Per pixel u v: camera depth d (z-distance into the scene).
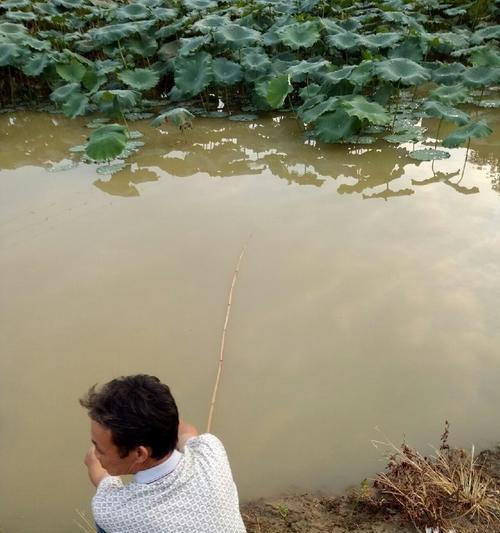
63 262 5.00
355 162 6.70
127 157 7.07
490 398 3.48
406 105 8.30
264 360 3.85
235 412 3.50
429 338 3.94
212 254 4.99
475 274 4.54
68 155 7.30
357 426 3.36
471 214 5.43
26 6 10.79
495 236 5.04
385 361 3.79
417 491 2.77
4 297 4.60
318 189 6.09
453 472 2.88
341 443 3.27
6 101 9.37
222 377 3.74
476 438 3.24
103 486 1.79
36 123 8.45
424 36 8.62
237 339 4.04
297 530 2.77
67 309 4.43
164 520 1.65
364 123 7.09
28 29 10.64
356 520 2.80
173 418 1.66
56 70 8.71
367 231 5.22
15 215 5.80
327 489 3.02
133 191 6.23
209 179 6.45
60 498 3.06
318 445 3.27
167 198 6.04
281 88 7.54
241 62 8.44
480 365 3.71
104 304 4.46
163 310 4.36
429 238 5.06
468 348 3.84
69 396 3.66
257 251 5.01
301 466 3.15
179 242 5.20
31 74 8.65
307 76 8.12
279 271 4.72
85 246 5.21
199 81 8.27
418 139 7.12
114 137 6.57
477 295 4.31
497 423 3.33
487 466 3.04
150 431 1.60
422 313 4.17
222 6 11.27
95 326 4.24
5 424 3.49
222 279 4.67
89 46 9.92
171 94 8.55
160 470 1.69
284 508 2.89
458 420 3.36
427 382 3.61
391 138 7.15
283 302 4.37
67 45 9.88
